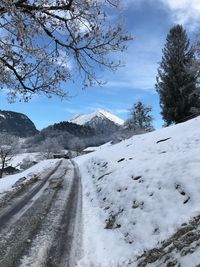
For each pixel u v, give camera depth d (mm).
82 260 9992
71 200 18766
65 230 12578
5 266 8906
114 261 9797
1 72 6898
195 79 48844
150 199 12805
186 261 6387
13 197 19172
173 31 51219
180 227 9797
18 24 5930
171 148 21906
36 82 7449
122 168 20562
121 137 77000
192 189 11586
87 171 35000
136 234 10953
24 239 11203
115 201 15414
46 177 29953
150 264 7734
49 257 9734
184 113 49781
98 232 12750
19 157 126500
